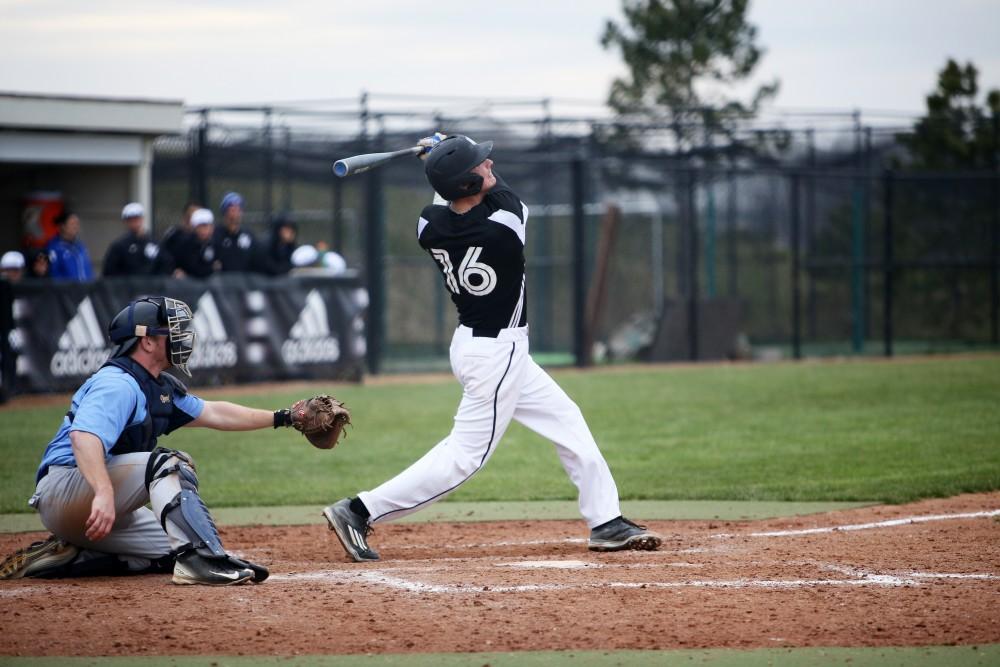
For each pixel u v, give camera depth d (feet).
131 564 62.34
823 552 66.59
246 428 63.67
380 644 47.52
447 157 62.85
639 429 131.64
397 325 267.59
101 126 184.24
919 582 57.93
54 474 59.11
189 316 60.80
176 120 190.39
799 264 233.55
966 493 89.56
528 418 68.18
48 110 179.73
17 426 131.64
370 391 173.58
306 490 96.02
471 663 45.19
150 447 60.75
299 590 56.44
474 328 65.67
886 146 254.27
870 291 249.34
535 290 248.52
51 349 154.92
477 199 64.23
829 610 52.34
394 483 65.87
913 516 80.07
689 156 240.32
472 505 89.35
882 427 129.39
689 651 46.52
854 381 179.52
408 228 270.87
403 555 69.26
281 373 175.11
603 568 62.13
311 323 177.88
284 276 177.68
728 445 118.62
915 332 246.88
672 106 276.62
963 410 143.02
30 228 193.06
